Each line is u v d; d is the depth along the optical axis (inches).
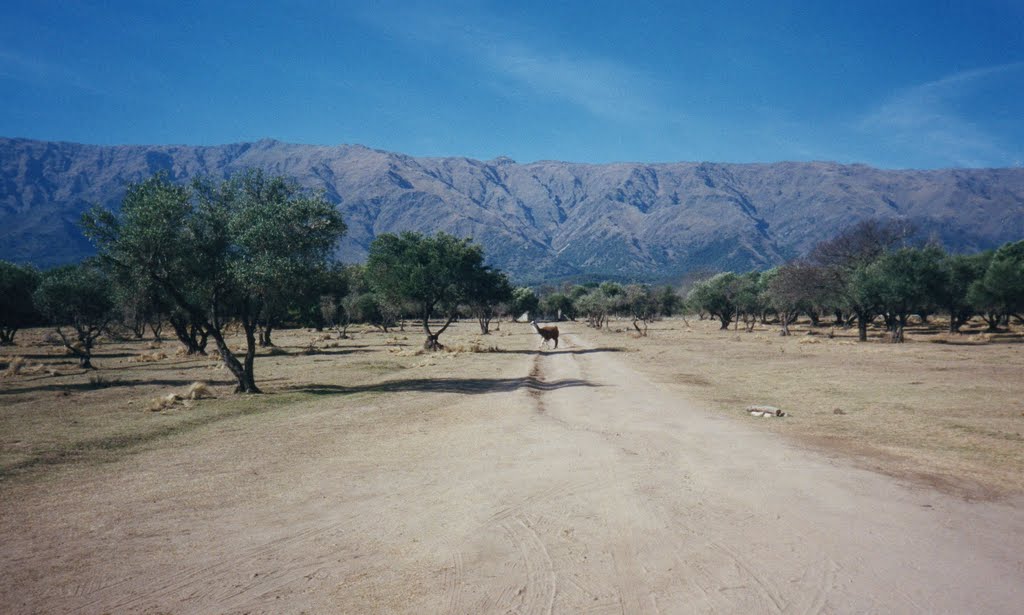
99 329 1465.3
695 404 696.4
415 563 246.1
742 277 3486.7
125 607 210.5
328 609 206.8
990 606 200.5
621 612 201.6
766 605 203.9
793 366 1211.2
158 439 518.0
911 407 658.8
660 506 310.7
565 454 433.7
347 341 2448.3
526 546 262.4
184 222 823.1
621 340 2361.0
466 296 1886.1
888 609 199.6
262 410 681.0
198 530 288.4
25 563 249.3
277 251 845.8
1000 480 353.7
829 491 328.8
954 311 2573.8
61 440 506.9
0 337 2361.0
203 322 845.8
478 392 815.7
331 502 330.3
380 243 1850.4
